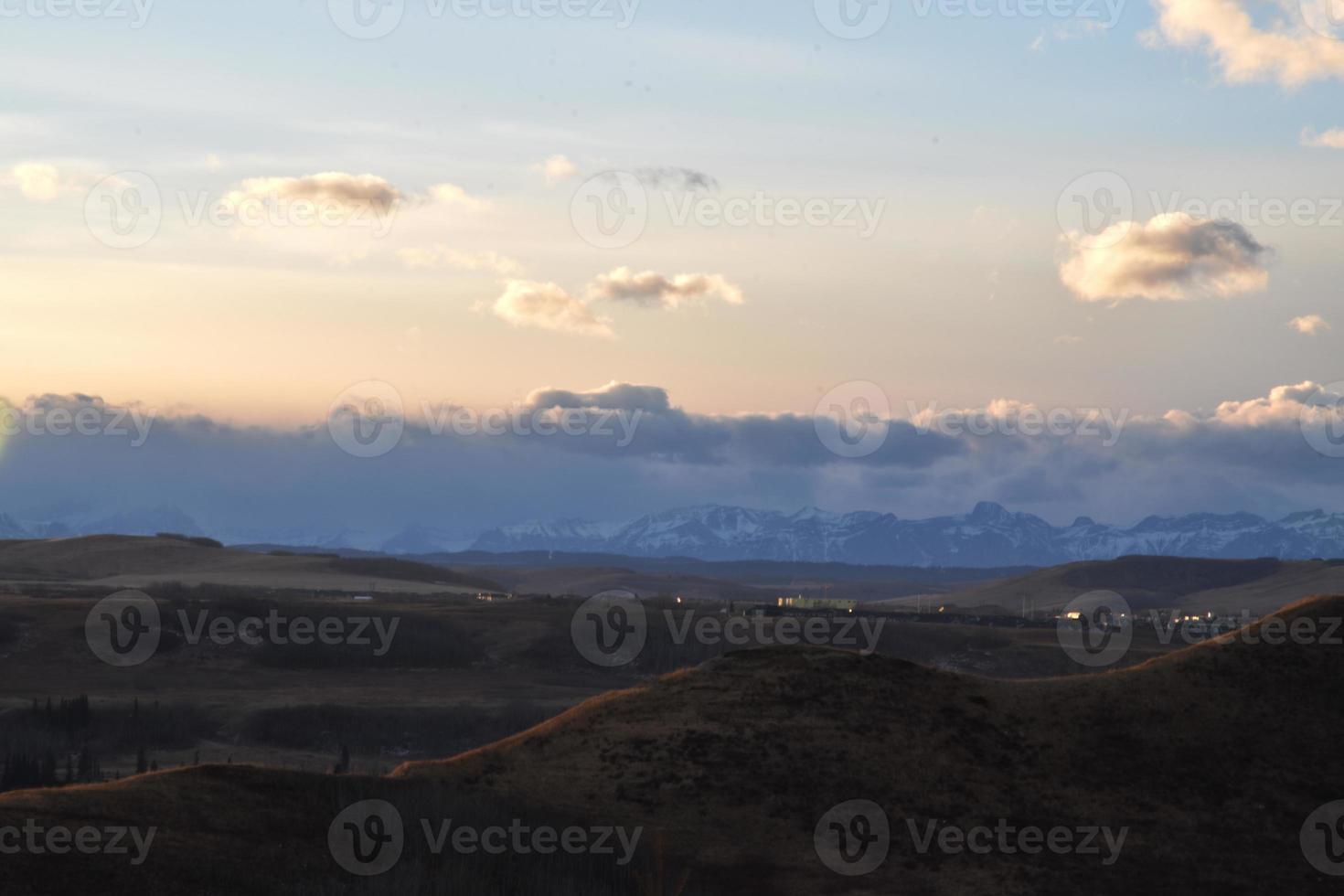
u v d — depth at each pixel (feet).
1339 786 286.05
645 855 246.68
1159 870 254.47
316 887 209.36
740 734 296.10
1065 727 306.35
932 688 321.32
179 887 200.95
